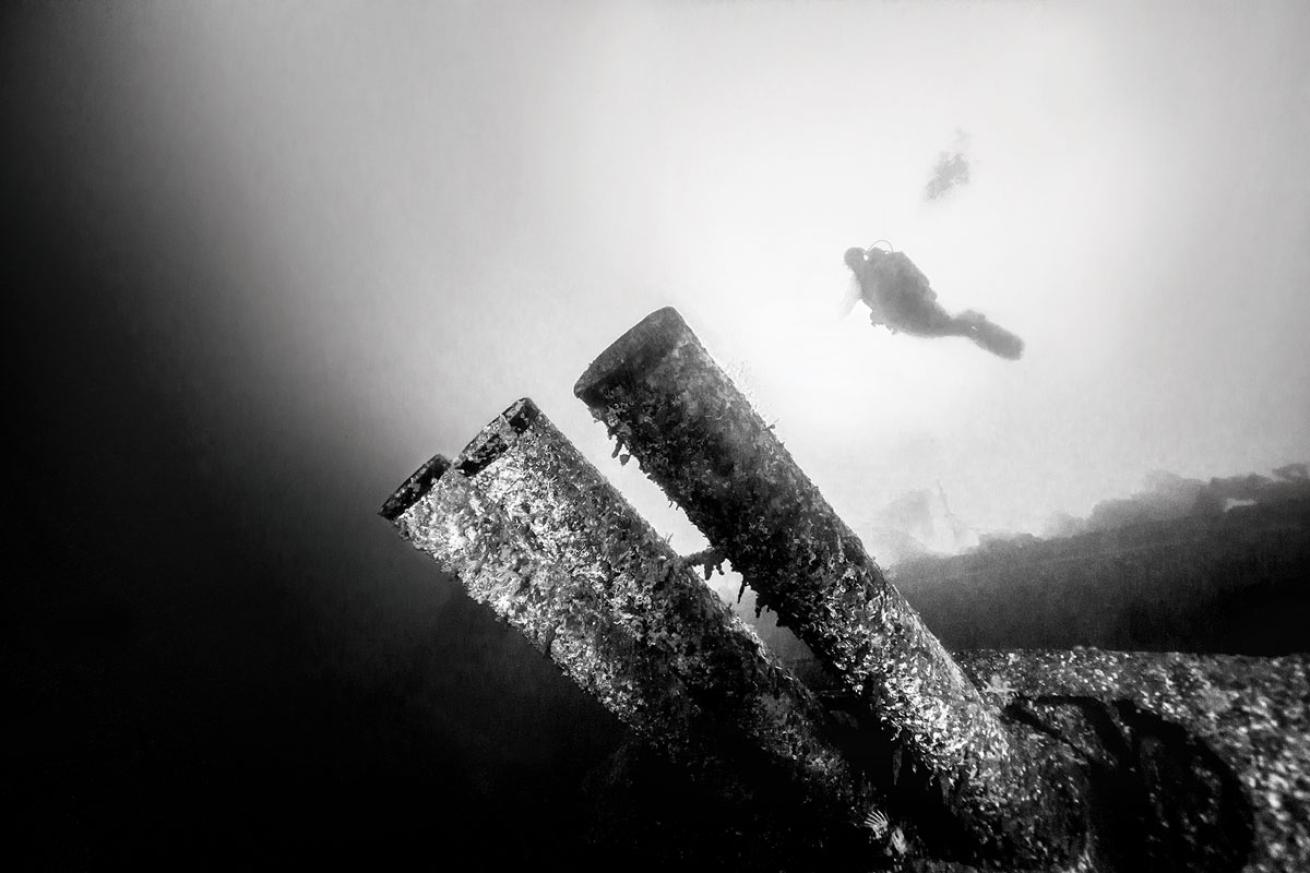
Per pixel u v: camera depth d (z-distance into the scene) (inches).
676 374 65.9
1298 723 83.6
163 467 299.9
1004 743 81.9
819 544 70.9
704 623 79.7
